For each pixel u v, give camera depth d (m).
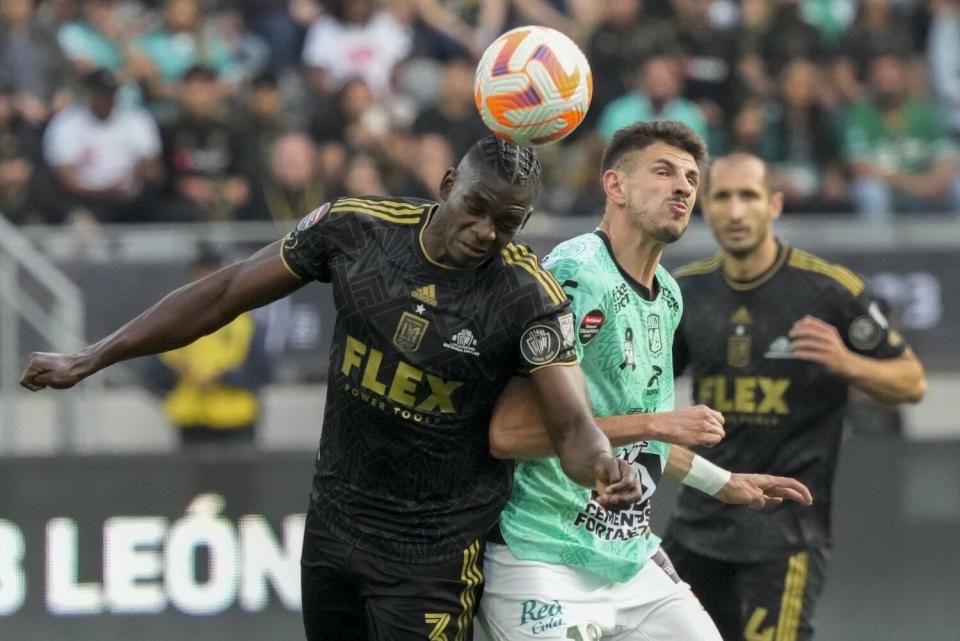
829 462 21.44
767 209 21.31
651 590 17.52
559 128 15.20
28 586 27.70
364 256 15.57
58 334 30.27
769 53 43.03
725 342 21.59
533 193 14.91
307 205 35.50
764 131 40.81
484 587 16.97
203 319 15.95
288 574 28.38
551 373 15.24
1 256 30.17
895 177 40.72
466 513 16.16
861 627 28.55
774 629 21.05
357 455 15.97
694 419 15.54
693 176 16.70
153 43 42.22
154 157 36.81
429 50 43.66
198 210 35.41
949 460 28.78
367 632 16.73
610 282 16.72
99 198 35.91
